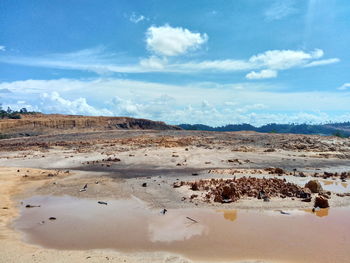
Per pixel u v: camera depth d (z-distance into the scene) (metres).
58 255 11.98
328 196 20.70
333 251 12.59
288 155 42.50
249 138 58.53
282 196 20.33
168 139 55.41
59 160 38.41
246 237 14.03
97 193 22.09
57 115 112.00
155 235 14.27
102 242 13.45
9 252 12.07
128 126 106.19
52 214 17.38
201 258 11.95
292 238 13.93
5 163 36.84
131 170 32.16
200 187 22.47
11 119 92.62
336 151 46.56
